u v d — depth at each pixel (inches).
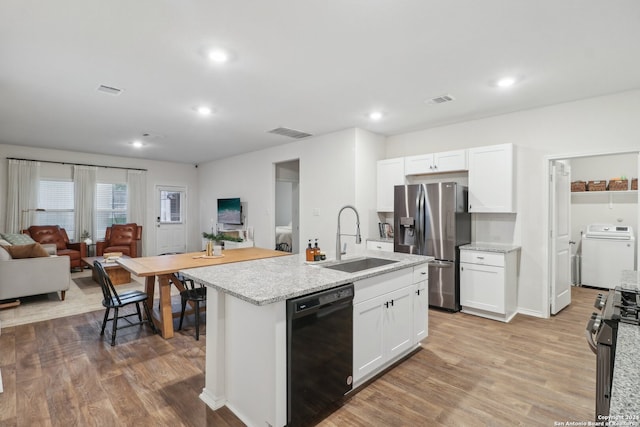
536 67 110.7
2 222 242.1
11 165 242.1
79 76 118.5
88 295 183.9
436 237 159.8
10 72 114.7
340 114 163.9
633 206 203.6
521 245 156.6
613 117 133.4
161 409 80.7
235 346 79.3
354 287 84.5
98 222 284.7
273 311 67.5
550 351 112.9
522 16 82.1
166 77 119.8
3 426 73.8
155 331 131.6
